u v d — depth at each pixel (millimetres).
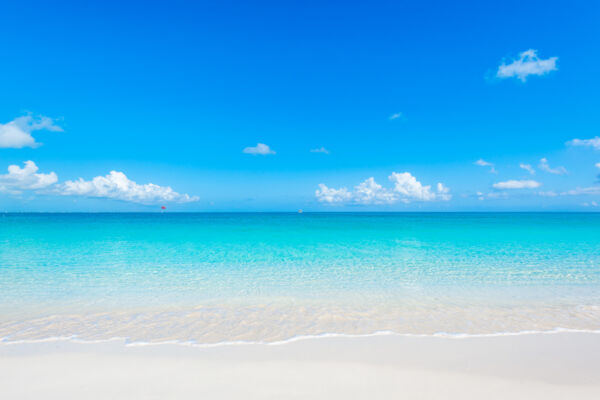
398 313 7273
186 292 9094
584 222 46250
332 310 7504
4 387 4258
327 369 4738
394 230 31594
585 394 4125
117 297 8570
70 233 28188
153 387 4270
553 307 7680
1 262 13594
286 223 49031
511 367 4801
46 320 6812
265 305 7902
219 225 43312
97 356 5152
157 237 24797
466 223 45719
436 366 4824
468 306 7785
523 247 18141
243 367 4801
